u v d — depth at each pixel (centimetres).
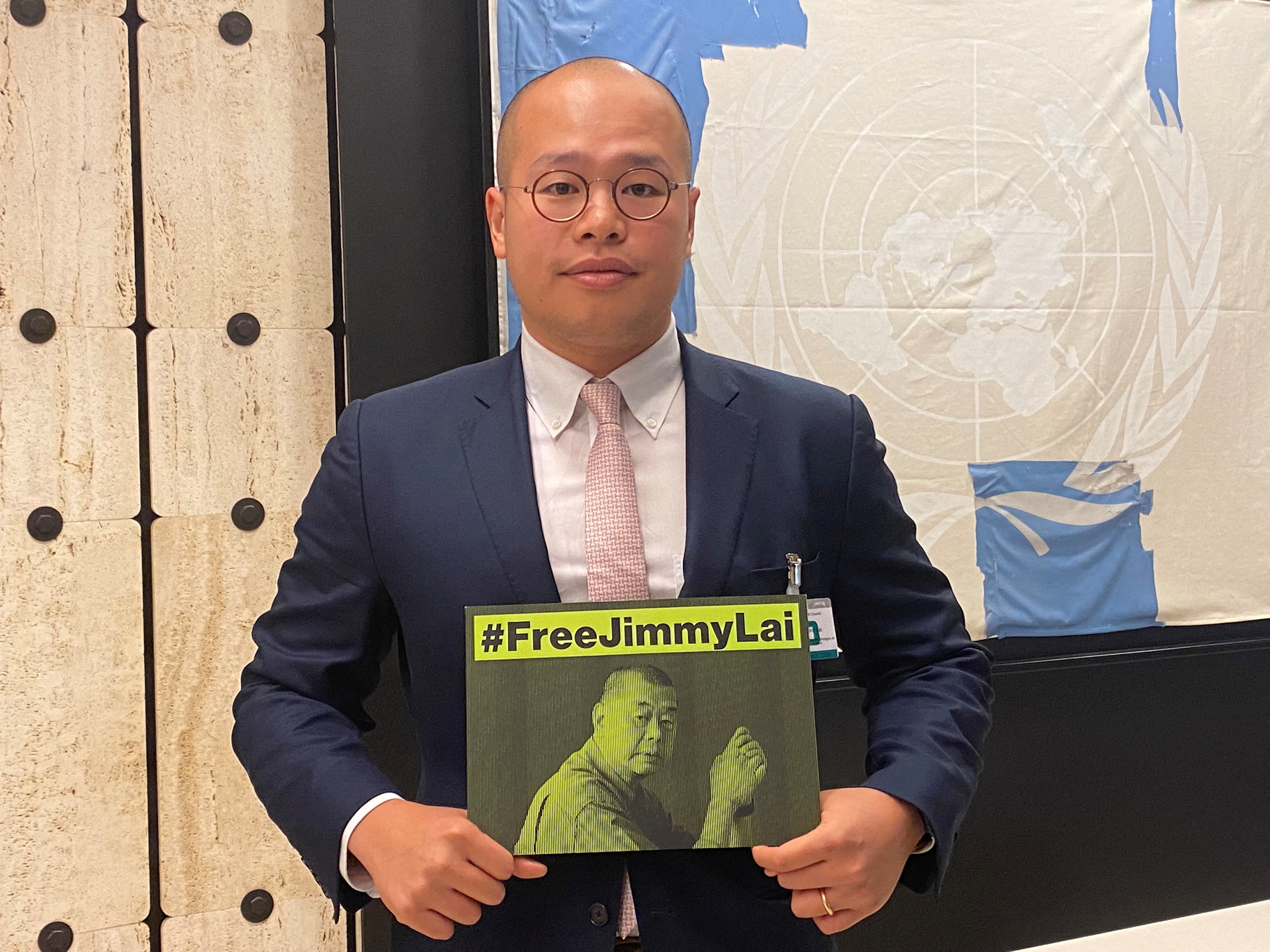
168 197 185
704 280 210
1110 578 235
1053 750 231
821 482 98
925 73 222
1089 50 233
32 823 178
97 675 182
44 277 178
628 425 96
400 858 79
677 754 82
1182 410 241
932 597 103
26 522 178
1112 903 235
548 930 85
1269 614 247
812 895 80
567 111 90
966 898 225
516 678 82
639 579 90
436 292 196
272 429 192
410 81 194
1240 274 245
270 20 191
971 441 227
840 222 218
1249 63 246
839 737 212
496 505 92
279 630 97
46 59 178
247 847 189
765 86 212
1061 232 232
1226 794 245
